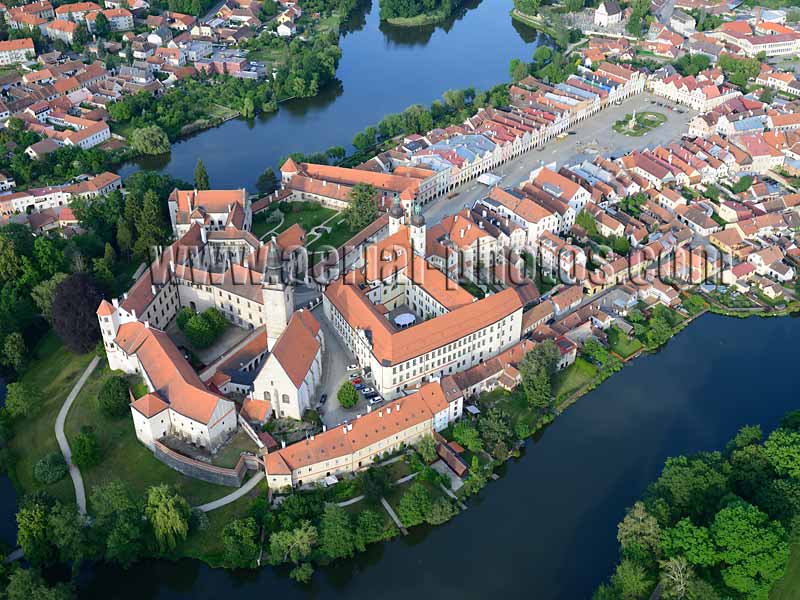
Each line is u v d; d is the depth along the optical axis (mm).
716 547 199250
